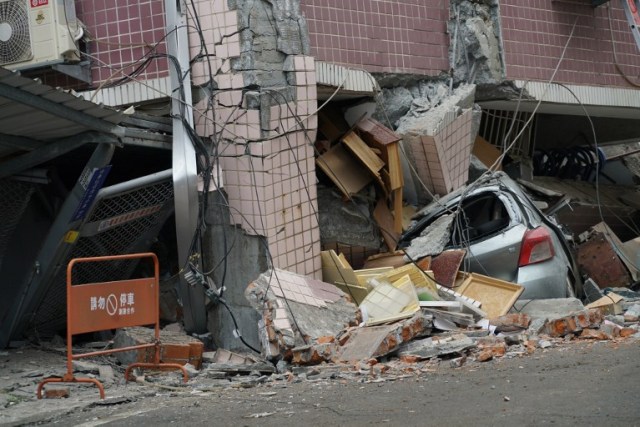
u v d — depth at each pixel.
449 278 14.62
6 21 15.59
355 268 16.36
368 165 16.12
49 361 13.25
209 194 14.98
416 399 9.29
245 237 14.83
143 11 15.45
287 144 15.12
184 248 14.47
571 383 9.40
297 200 15.18
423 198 17.52
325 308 13.61
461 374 10.70
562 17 19.98
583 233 18.22
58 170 15.51
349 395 9.91
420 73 17.89
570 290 15.01
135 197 14.30
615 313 14.18
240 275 14.83
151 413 9.55
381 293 13.98
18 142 13.16
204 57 15.01
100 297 11.35
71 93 11.96
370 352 12.11
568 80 19.95
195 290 14.62
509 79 18.81
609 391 8.80
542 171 22.98
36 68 15.73
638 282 17.58
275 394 10.41
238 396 10.45
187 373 11.99
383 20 17.44
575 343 12.41
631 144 26.00
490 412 8.30
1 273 14.48
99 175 13.41
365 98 17.16
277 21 15.16
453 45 18.42
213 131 14.95
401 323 12.64
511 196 15.36
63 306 14.95
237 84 14.82
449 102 17.62
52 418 9.76
